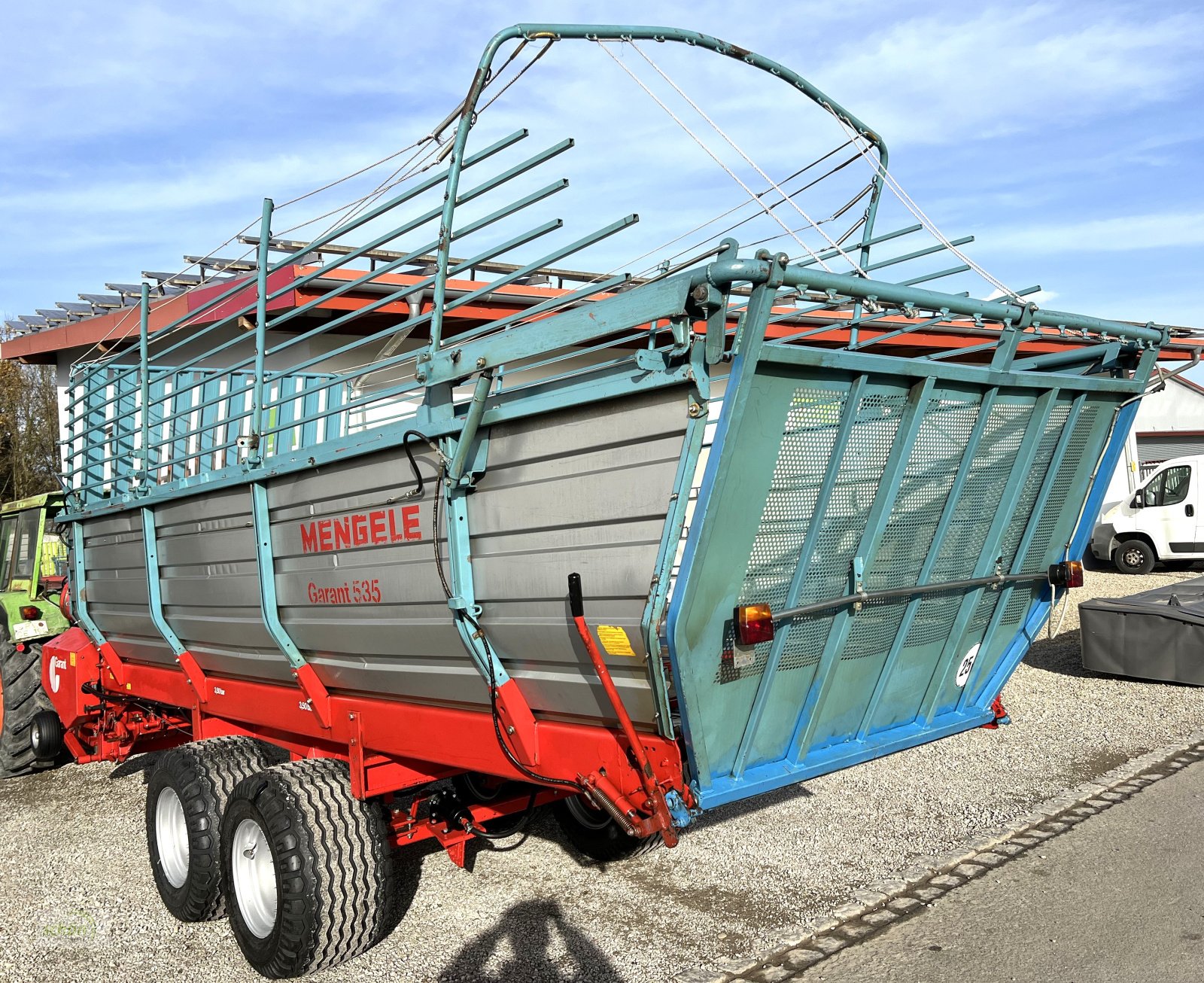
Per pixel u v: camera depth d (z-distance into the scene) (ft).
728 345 8.72
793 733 11.03
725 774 10.27
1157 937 12.64
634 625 9.11
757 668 10.03
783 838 16.97
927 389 10.31
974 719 13.33
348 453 11.91
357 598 12.36
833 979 11.99
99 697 20.75
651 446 8.87
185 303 28.53
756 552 9.57
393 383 11.72
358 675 13.28
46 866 17.29
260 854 13.04
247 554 14.37
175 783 14.65
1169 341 13.01
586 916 14.16
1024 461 12.16
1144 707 25.43
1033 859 15.56
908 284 13.84
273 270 14.56
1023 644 13.79
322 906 12.02
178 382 20.48
